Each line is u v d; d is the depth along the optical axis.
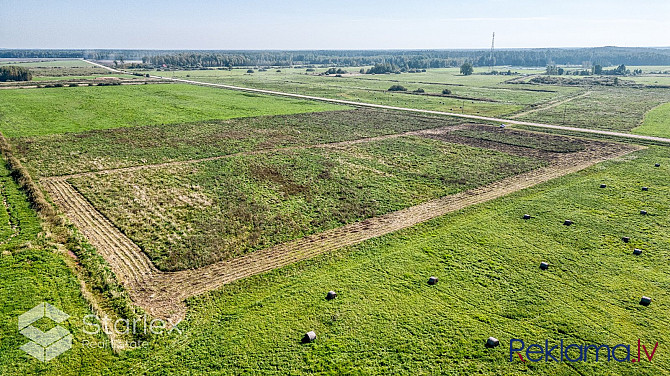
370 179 44.31
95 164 47.19
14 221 31.30
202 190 40.16
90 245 28.92
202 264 27.00
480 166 49.50
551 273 25.78
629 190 40.69
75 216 33.69
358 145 59.03
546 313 21.98
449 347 19.67
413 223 33.72
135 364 18.67
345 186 42.09
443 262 27.19
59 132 62.25
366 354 19.25
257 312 22.19
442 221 34.00
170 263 26.89
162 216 34.09
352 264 27.22
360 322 21.36
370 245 29.86
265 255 28.36
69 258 26.81
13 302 21.58
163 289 24.31
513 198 39.12
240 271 26.31
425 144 60.16
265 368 18.45
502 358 18.98
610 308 22.39
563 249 28.83
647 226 32.38
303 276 25.73
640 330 20.75
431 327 20.97
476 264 26.89
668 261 27.14
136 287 24.44
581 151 56.66
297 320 21.53
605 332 20.61
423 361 18.86
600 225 32.62
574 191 40.44
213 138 61.06
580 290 24.02
